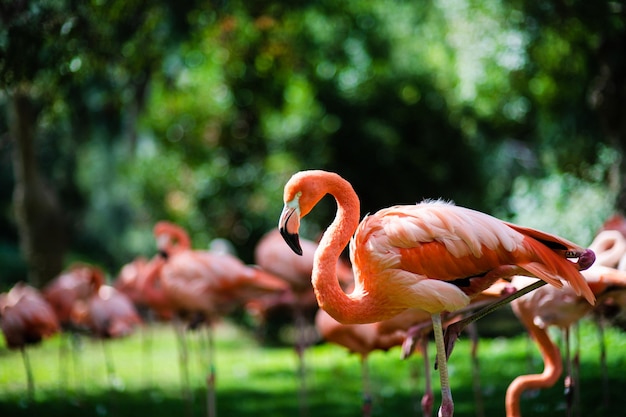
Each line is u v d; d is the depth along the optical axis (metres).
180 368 10.40
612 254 5.35
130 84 9.84
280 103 12.74
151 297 8.66
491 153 14.91
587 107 10.54
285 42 11.95
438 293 3.58
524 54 9.78
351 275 7.98
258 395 8.15
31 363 10.78
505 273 3.62
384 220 3.74
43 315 7.39
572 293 4.55
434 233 3.59
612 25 7.77
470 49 10.47
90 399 8.20
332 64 13.26
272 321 13.46
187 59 12.30
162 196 14.99
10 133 13.65
